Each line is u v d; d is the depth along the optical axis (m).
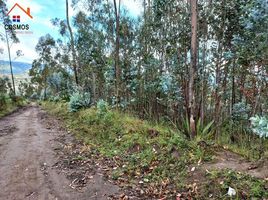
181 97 9.76
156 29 12.12
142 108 12.82
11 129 12.60
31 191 4.88
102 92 19.23
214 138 7.21
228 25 7.68
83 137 9.79
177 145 6.29
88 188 5.00
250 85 8.02
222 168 4.93
